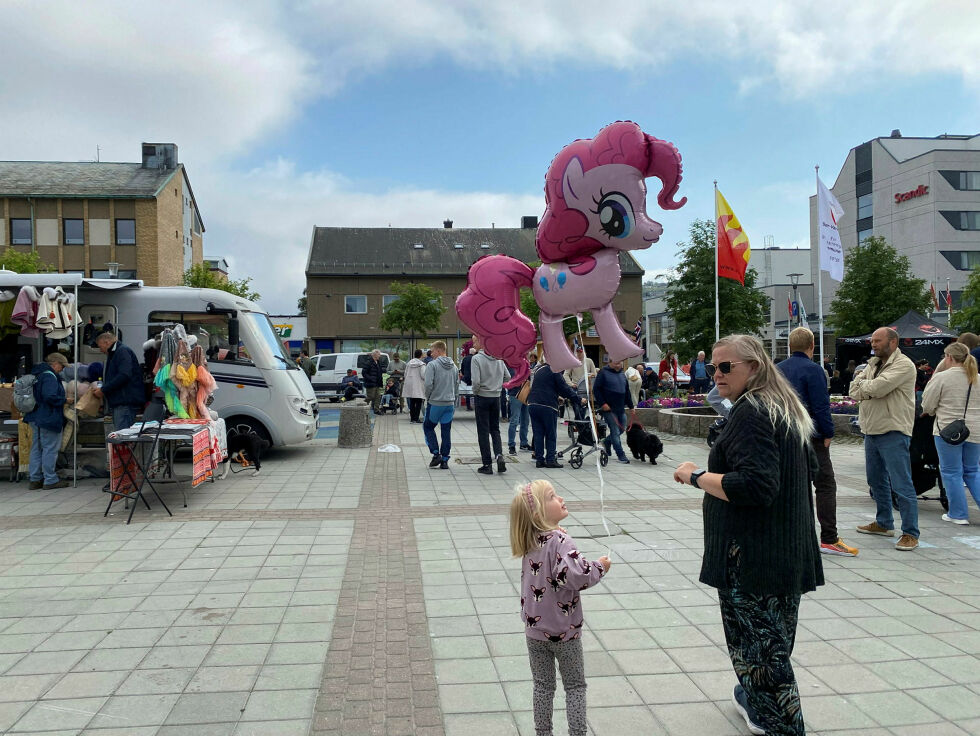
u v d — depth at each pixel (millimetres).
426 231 48219
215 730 3068
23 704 3293
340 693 3412
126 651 3883
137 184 39062
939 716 3178
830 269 16953
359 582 5066
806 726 3084
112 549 5902
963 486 6777
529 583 2809
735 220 17547
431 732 3061
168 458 8180
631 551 5848
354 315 43469
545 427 10242
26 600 4691
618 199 5270
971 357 6656
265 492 8359
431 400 10070
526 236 49156
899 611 4488
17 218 37125
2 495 8211
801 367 5695
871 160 55562
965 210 50188
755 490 2521
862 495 8250
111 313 10453
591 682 3533
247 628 4215
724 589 2729
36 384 8367
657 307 65125
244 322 10711
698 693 3418
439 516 7105
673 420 14766
